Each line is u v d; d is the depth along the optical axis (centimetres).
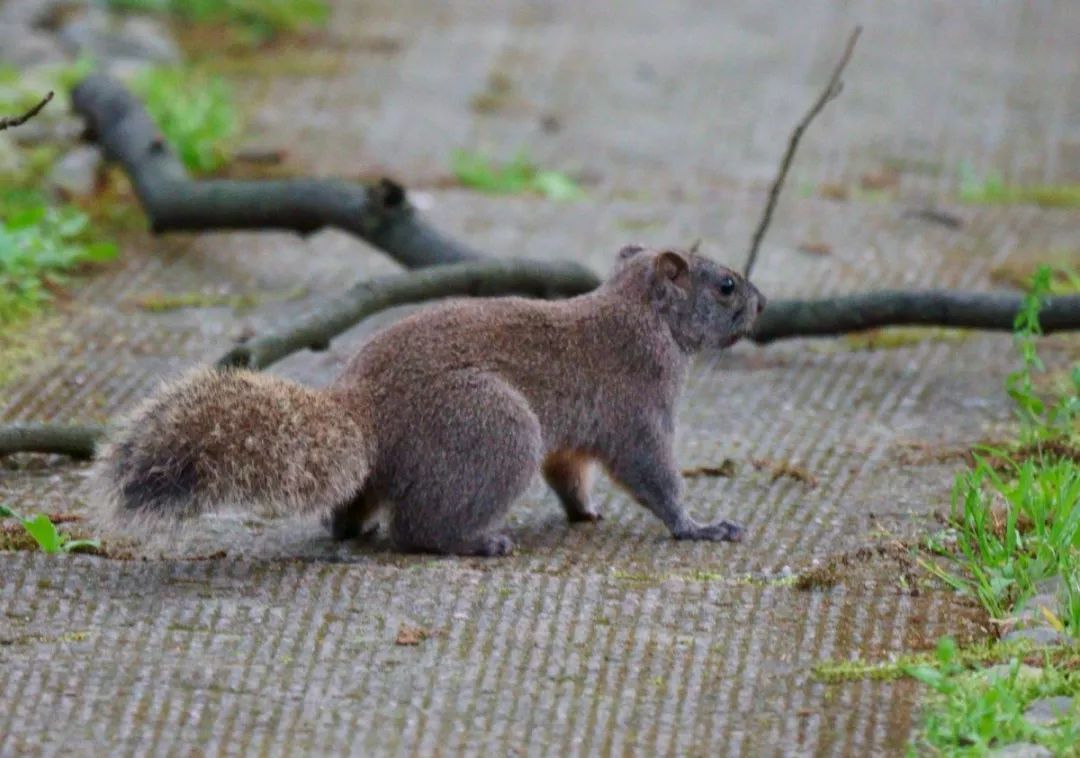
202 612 865
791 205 1753
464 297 1293
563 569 953
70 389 1244
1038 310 1208
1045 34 2484
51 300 1422
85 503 1032
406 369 966
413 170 1838
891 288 1516
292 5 2412
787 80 2231
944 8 2622
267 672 807
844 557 958
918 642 849
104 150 1603
